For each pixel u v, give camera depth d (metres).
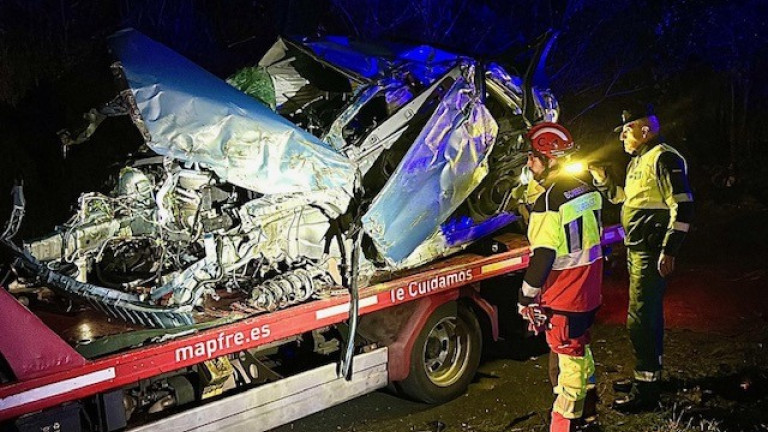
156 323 3.91
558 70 15.55
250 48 13.17
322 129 5.22
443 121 4.68
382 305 4.70
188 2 13.23
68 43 10.73
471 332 5.30
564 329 4.12
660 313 4.71
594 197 4.13
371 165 4.74
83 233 4.07
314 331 4.82
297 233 4.56
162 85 4.03
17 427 3.25
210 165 3.98
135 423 3.76
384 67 5.25
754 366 5.54
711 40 14.83
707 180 12.62
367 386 4.73
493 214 5.58
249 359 4.35
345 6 15.04
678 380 5.31
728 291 7.59
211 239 4.16
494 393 5.30
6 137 5.17
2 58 9.65
